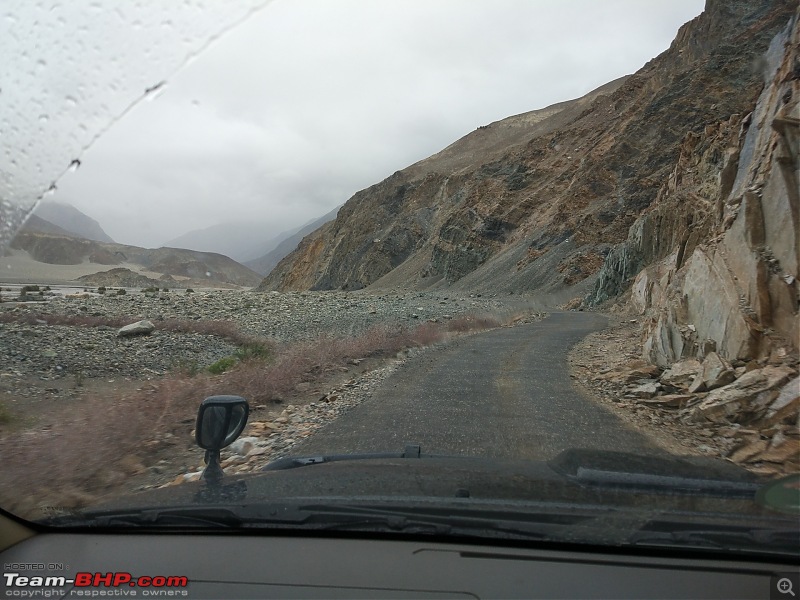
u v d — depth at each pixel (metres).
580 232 66.06
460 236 93.81
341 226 146.00
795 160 11.08
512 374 13.20
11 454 6.67
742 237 11.66
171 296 48.78
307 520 3.15
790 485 3.32
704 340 11.95
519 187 94.38
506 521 3.01
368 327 26.52
